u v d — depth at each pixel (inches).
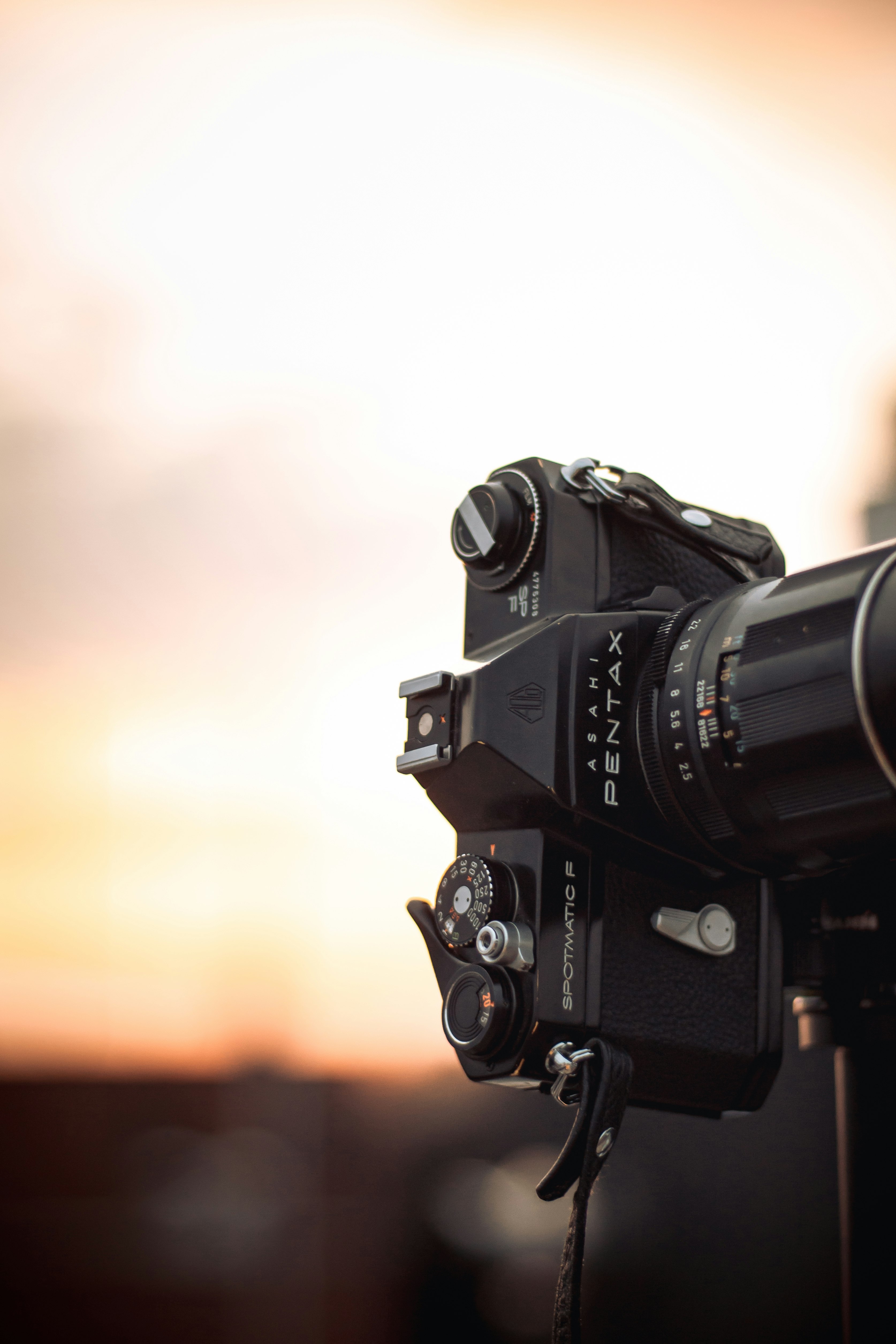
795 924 28.8
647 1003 26.5
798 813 23.8
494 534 29.0
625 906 26.6
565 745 25.7
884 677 21.3
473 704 27.4
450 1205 115.8
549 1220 104.1
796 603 23.9
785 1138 78.4
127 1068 159.9
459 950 26.9
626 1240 86.4
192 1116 155.6
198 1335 130.0
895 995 27.0
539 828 26.2
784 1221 77.8
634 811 26.5
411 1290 113.0
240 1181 141.9
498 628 29.6
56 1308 132.9
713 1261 81.4
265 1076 151.5
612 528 29.2
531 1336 97.8
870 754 21.8
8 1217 141.7
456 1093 129.6
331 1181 137.0
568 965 25.6
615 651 26.9
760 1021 28.0
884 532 98.9
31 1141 150.3
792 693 23.2
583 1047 25.6
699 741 25.1
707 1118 28.3
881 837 23.1
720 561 31.0
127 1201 144.9
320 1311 125.7
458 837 28.5
